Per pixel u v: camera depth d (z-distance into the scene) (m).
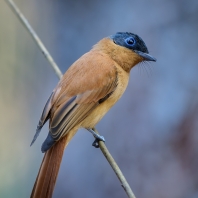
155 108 11.59
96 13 12.38
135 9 12.04
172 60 11.70
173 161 11.39
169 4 11.82
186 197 11.25
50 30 13.02
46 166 8.32
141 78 11.71
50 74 13.46
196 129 11.31
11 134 15.01
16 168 14.95
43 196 8.06
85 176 11.95
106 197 11.80
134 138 11.61
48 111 8.90
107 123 11.74
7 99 14.62
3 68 14.56
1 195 14.50
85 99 9.09
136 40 10.05
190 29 11.70
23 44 14.84
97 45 10.28
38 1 13.84
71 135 8.93
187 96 11.48
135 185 11.52
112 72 9.56
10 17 14.98
